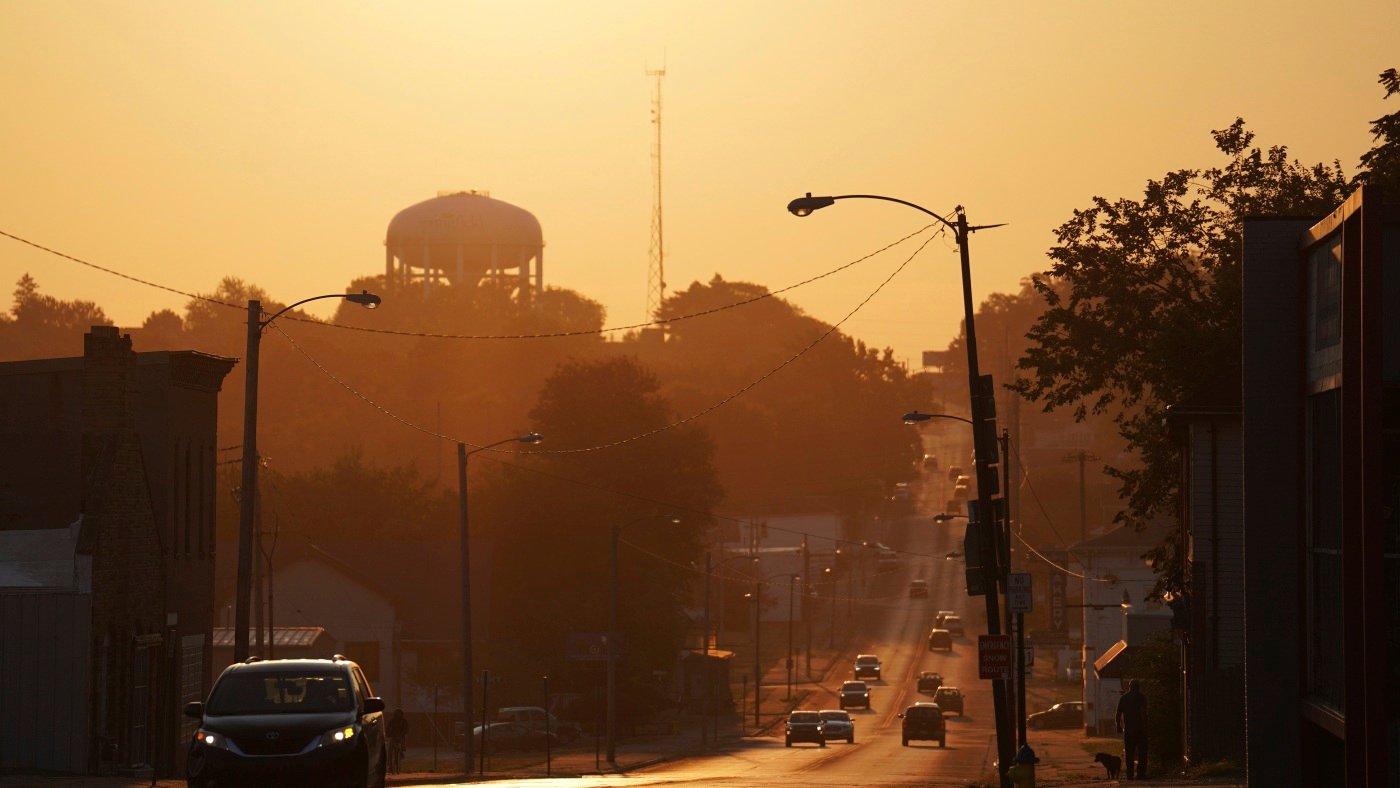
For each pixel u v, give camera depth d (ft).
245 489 260.62
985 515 217.77
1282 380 148.05
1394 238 120.16
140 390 284.82
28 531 256.93
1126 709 246.68
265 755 149.18
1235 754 262.88
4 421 264.31
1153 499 352.69
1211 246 345.92
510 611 654.53
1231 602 276.00
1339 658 137.08
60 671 250.16
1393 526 122.62
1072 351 350.43
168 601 284.82
